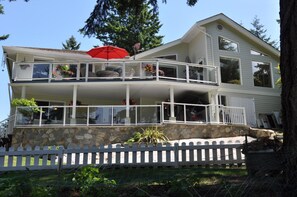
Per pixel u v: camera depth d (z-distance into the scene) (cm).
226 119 1756
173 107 1639
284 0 467
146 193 385
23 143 1492
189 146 767
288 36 449
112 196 387
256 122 2045
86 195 391
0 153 743
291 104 431
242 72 2111
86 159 739
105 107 1602
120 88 1808
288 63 444
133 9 859
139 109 1722
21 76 1722
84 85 1738
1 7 1938
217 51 2052
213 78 1912
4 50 1841
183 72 2011
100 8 796
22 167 740
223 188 394
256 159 474
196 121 1681
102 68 1933
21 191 376
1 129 1669
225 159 764
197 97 1984
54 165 738
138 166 744
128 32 3222
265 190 381
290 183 382
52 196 381
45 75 1733
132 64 1775
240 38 2170
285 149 430
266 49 2222
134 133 1545
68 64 1759
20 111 1538
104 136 1545
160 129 1564
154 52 2134
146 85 1750
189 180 404
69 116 1648
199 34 2106
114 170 682
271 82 2192
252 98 2091
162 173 594
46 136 1514
